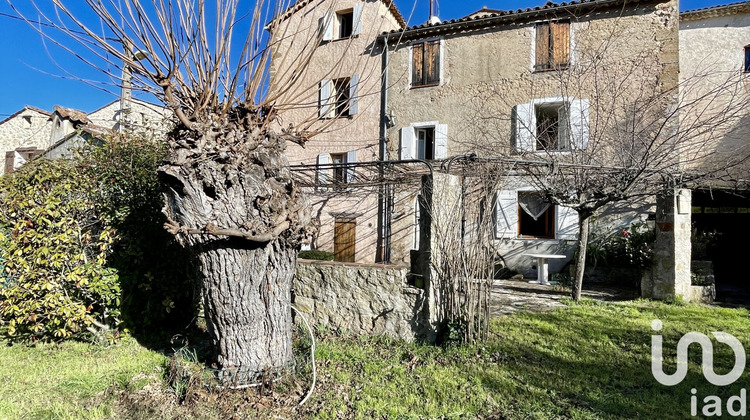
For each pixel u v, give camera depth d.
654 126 8.26
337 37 14.31
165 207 3.85
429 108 12.98
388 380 4.08
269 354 4.02
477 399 3.69
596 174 7.35
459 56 12.70
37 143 17.62
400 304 5.09
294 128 4.45
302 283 5.70
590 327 5.83
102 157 5.39
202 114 3.69
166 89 3.53
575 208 7.77
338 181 11.12
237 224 3.70
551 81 11.41
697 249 9.17
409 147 13.07
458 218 5.22
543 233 11.83
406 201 12.61
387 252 11.50
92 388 3.88
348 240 13.84
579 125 9.00
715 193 10.74
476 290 5.09
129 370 4.27
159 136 6.29
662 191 7.75
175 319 5.66
